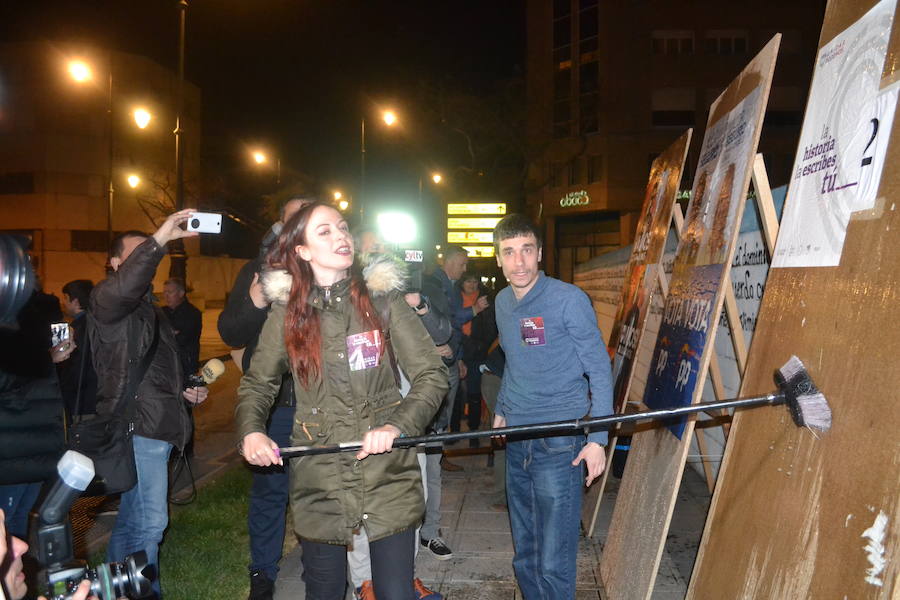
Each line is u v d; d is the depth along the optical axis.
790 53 31.78
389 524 2.44
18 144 36.56
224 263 40.78
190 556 4.29
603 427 3.00
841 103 2.26
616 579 3.58
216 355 16.00
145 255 2.99
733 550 2.46
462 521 4.96
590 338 3.05
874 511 1.69
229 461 6.98
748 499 2.44
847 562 1.76
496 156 31.81
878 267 1.87
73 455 1.60
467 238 32.34
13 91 36.59
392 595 2.42
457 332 5.23
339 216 2.51
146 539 3.21
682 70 33.06
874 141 2.01
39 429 2.74
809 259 2.32
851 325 1.95
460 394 7.40
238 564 4.17
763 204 2.99
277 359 2.58
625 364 4.87
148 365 3.19
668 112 33.28
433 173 32.62
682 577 3.88
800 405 2.06
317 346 2.45
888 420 1.71
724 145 3.41
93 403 3.71
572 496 3.11
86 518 5.02
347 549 2.62
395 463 2.49
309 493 2.49
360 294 2.48
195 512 5.16
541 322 3.12
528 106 31.81
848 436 1.87
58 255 36.69
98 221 37.19
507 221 3.20
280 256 2.52
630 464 4.00
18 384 2.69
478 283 7.33
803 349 2.21
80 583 1.63
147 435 3.16
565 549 3.09
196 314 7.08
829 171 2.27
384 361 2.51
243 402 2.52
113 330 3.08
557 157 34.59
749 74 3.18
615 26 33.38
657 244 4.66
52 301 3.59
